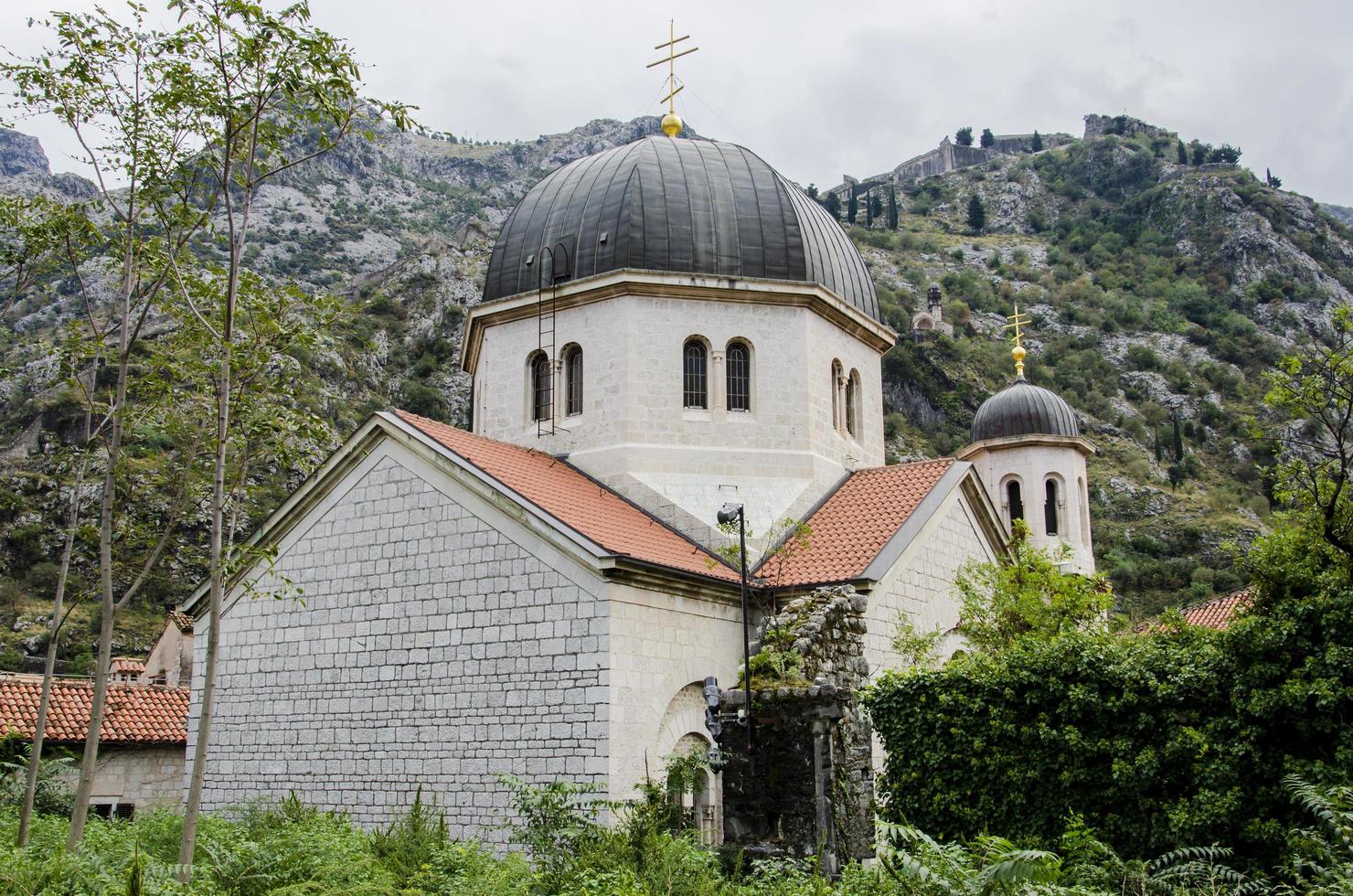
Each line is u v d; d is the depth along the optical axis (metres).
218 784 29.44
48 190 131.75
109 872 16.36
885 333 37.25
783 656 20.72
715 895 16.33
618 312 32.88
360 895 15.72
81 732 35.44
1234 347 161.25
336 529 29.16
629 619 25.05
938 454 126.69
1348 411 23.00
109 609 20.03
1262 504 123.94
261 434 21.36
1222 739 18.84
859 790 19.88
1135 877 16.55
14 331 107.44
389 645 27.56
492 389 34.84
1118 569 108.56
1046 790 20.58
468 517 27.05
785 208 34.88
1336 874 14.80
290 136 20.81
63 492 83.62
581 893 15.93
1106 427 142.00
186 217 21.64
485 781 25.30
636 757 24.52
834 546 30.20
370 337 121.38
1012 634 31.27
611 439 32.31
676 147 35.94
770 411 33.22
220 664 30.38
